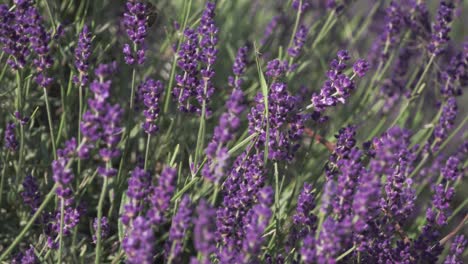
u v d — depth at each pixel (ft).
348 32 3.55
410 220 3.26
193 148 3.15
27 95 2.95
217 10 3.39
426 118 3.46
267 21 3.73
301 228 2.75
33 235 2.95
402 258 2.80
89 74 3.08
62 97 2.93
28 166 2.99
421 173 3.25
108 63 3.21
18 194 2.93
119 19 3.24
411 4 3.36
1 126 3.03
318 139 3.04
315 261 2.50
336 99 2.76
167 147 3.13
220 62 3.48
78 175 2.90
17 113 2.79
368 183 2.50
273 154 2.76
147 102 2.73
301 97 3.32
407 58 3.38
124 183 2.99
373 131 3.31
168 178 2.46
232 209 2.69
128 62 2.82
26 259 2.67
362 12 3.66
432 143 3.20
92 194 3.07
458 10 3.31
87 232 3.04
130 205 2.51
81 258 2.77
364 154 2.87
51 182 2.99
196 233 2.39
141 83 3.09
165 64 3.30
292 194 2.93
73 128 3.11
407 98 3.26
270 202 2.45
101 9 3.14
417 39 3.37
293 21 3.51
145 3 3.06
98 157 3.11
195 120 3.22
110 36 3.24
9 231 2.96
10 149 2.85
